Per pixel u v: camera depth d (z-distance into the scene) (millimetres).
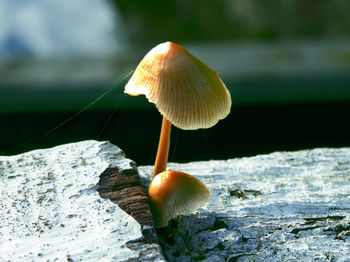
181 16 481
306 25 444
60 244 177
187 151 336
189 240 190
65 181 197
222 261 184
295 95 346
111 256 174
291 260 185
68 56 404
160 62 178
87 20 500
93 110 349
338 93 347
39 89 348
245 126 350
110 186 194
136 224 182
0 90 348
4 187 196
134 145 341
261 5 502
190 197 183
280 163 225
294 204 203
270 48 396
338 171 219
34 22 506
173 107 177
